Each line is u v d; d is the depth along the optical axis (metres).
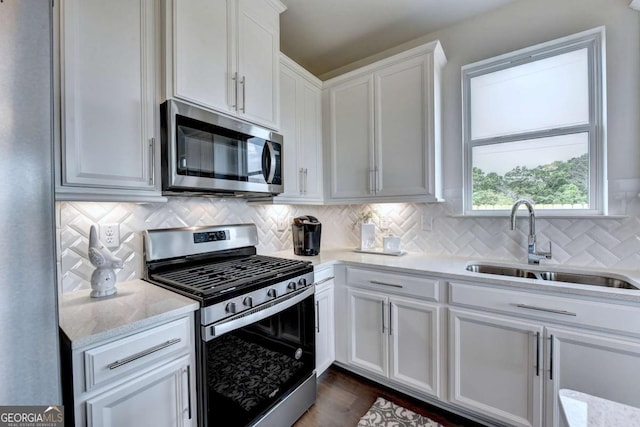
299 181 2.17
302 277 1.64
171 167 1.24
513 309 1.41
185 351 1.09
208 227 1.78
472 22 2.04
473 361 1.54
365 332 1.93
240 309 1.26
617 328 1.19
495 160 2.00
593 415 0.67
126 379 0.93
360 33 2.22
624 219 1.58
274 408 1.44
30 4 0.57
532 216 1.75
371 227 2.37
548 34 1.80
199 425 1.13
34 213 0.57
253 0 1.65
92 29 1.07
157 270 1.50
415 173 1.97
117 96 1.14
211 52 1.43
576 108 1.74
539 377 1.36
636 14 1.56
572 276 1.64
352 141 2.26
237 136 1.54
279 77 1.89
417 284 1.70
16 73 0.55
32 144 0.57
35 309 0.57
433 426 1.57
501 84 1.97
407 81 1.99
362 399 1.81
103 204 1.36
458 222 2.11
